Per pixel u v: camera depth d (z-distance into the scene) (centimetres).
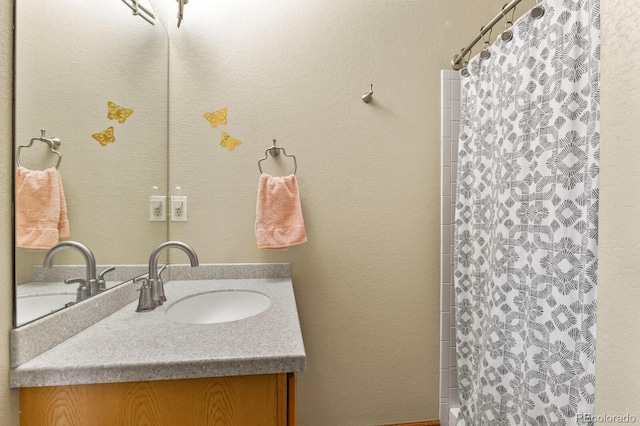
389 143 138
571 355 83
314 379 136
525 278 98
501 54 108
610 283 57
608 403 57
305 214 133
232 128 129
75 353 61
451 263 141
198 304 109
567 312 84
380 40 137
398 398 140
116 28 94
